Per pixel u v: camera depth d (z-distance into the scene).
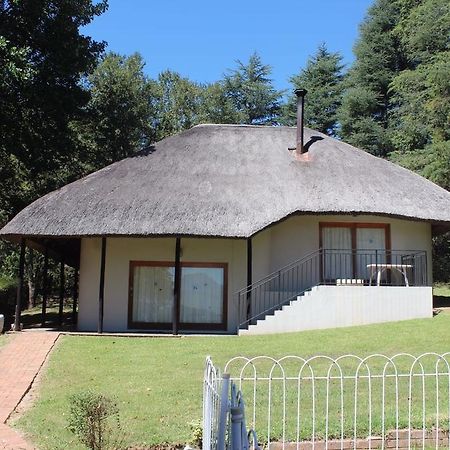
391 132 41.00
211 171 19.72
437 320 16.38
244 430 5.04
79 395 7.36
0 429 8.25
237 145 21.83
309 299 16.97
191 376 10.95
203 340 15.27
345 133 43.69
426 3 35.97
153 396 9.54
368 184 19.33
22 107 21.95
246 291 17.97
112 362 12.44
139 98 40.66
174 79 50.38
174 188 18.48
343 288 17.16
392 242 19.61
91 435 6.88
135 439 7.48
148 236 16.66
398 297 17.38
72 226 16.91
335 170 20.12
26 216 17.55
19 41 21.30
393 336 14.12
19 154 22.58
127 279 18.77
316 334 15.29
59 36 21.84
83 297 18.81
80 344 14.73
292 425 7.88
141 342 15.09
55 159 24.70
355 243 19.52
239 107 51.84
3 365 12.28
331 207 17.97
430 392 9.47
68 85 23.03
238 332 16.91
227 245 18.86
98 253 18.89
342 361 11.75
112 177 19.38
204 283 18.75
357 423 7.89
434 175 31.22
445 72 31.09
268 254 19.12
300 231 19.41
